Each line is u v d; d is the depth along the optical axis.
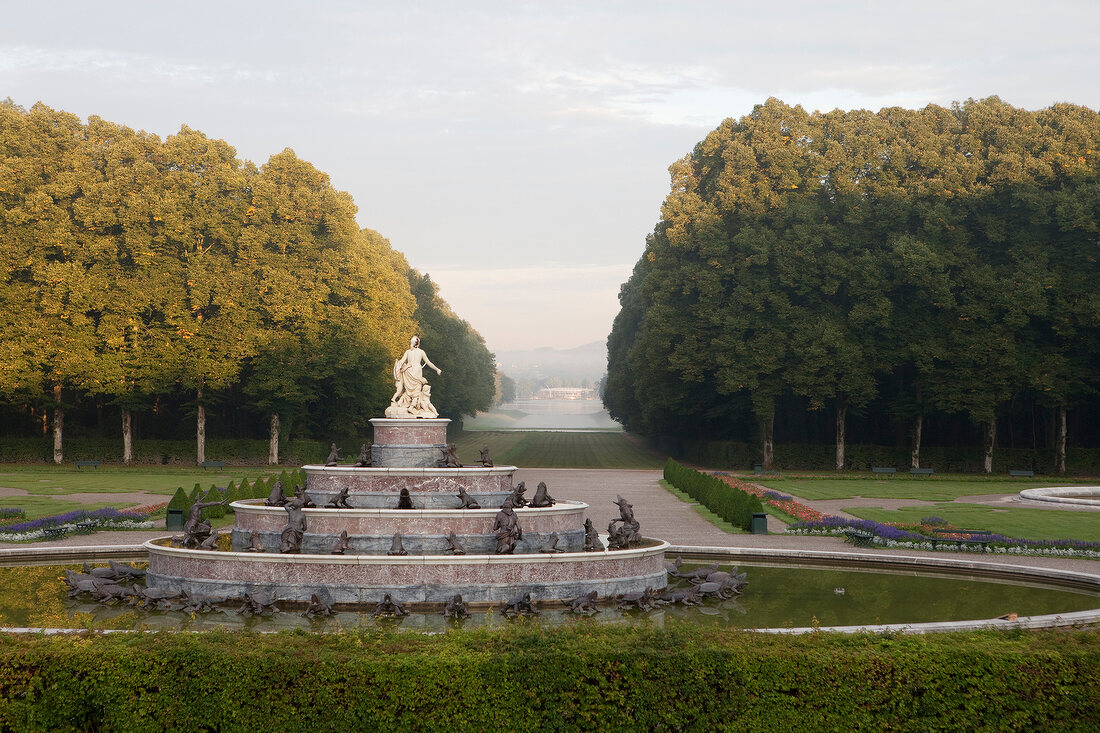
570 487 62.03
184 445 80.00
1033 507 49.94
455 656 14.02
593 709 13.83
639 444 136.88
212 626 21.16
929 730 13.83
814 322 76.19
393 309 88.25
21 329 73.75
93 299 73.75
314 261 82.19
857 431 89.00
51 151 75.69
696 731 13.84
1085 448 77.38
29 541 34.34
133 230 75.31
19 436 83.38
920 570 30.84
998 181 76.06
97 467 73.44
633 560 25.12
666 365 83.56
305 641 14.80
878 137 79.62
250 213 79.00
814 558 32.66
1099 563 31.12
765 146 79.44
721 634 15.21
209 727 13.75
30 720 13.84
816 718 13.84
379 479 28.72
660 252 83.19
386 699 13.66
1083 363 74.94
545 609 23.45
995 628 16.28
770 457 79.19
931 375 75.38
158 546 25.58
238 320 77.19
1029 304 72.31
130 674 13.93
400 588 23.23
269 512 27.16
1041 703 13.91
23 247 73.94
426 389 32.41
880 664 14.03
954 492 59.97
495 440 143.62
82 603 23.80
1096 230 73.25
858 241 77.31
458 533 26.08
